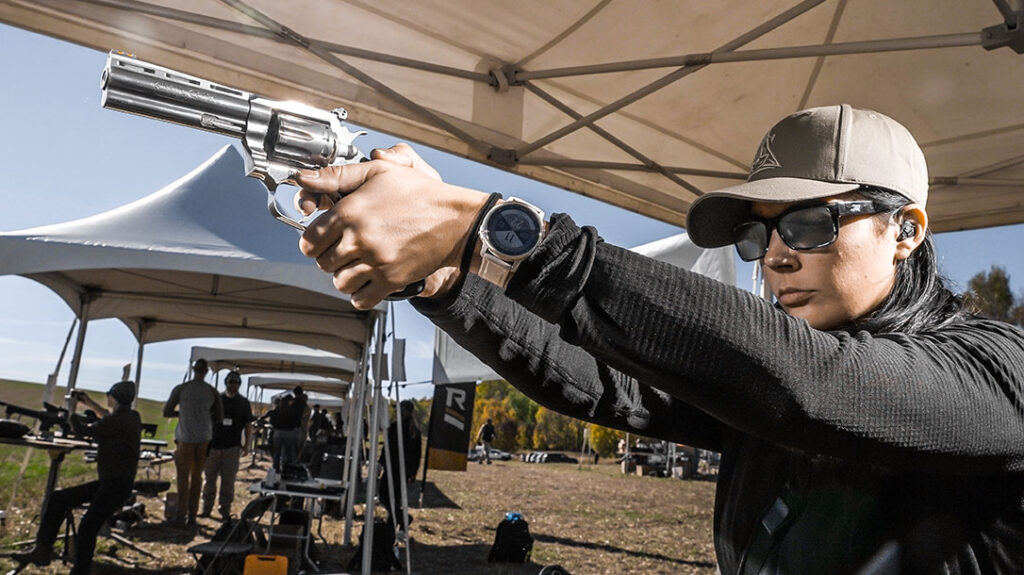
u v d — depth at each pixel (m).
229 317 9.96
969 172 4.68
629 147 4.74
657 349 0.69
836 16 3.80
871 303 0.97
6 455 10.21
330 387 26.64
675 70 4.16
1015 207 4.69
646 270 0.71
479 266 0.75
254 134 1.03
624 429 1.27
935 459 0.74
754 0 3.66
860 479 0.94
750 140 4.82
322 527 10.12
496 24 3.85
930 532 0.88
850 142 0.96
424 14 3.74
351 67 3.91
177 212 6.57
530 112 4.55
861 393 0.69
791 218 0.97
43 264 5.70
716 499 1.25
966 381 0.74
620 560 9.20
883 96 4.31
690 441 1.30
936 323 0.96
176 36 3.52
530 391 1.18
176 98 1.00
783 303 1.00
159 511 10.23
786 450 1.07
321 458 11.24
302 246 0.77
